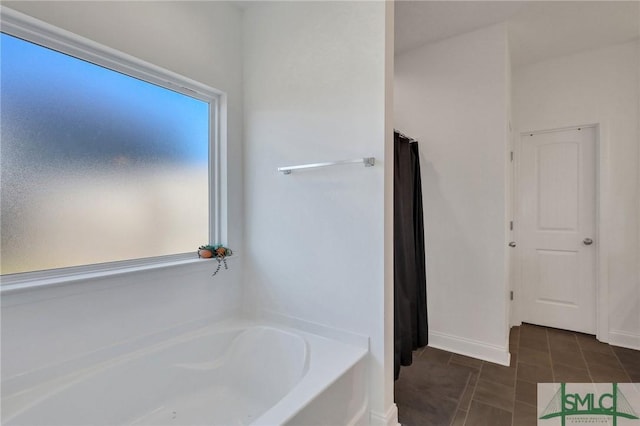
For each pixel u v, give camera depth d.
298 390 1.29
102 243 1.54
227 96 2.07
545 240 3.15
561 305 3.10
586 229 2.97
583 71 2.91
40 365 1.28
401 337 2.03
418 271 2.47
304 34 1.88
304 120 1.89
